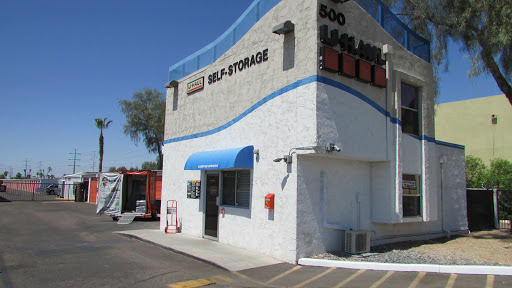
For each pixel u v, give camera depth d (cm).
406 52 1137
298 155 852
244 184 1030
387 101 1025
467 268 738
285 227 860
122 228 1545
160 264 839
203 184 1211
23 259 879
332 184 924
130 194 2039
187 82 1376
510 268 720
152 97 4119
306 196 859
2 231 1387
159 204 2195
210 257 880
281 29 898
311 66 849
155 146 4203
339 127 872
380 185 1017
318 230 879
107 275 732
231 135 1095
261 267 805
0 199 3556
